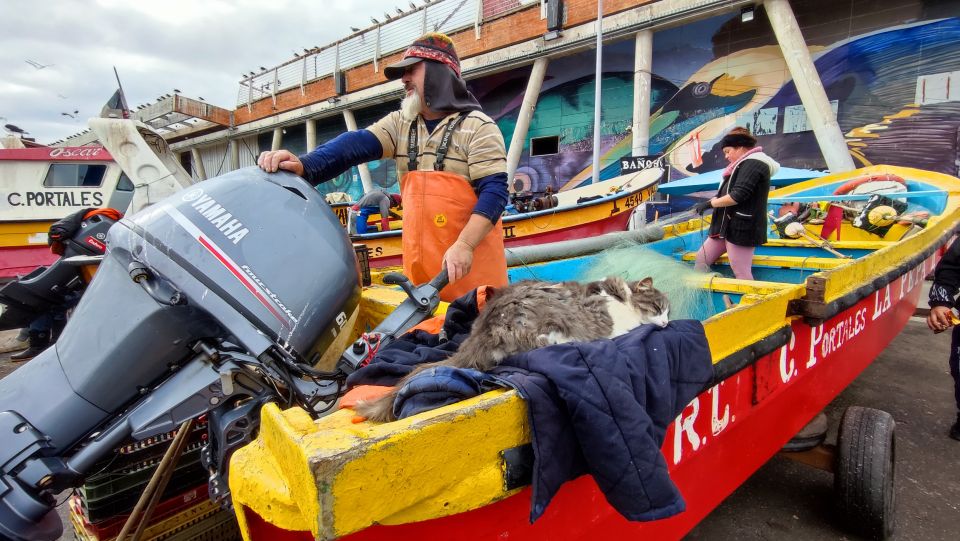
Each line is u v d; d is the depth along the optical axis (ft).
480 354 4.50
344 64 63.16
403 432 3.03
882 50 33.81
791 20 33.22
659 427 4.12
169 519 6.43
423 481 3.17
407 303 6.31
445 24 52.49
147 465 6.33
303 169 6.77
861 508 8.34
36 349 19.65
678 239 17.71
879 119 34.22
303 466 2.78
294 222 5.77
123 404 5.16
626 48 43.78
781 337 7.04
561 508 4.35
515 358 4.22
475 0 49.55
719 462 6.36
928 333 19.67
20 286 15.84
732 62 39.19
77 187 31.58
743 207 13.76
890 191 18.12
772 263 14.28
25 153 29.91
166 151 21.84
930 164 32.55
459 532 3.68
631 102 44.27
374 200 25.58
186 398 4.97
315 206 6.16
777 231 19.15
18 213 30.25
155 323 5.04
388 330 5.96
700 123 40.93
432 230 7.50
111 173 32.27
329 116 66.03
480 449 3.45
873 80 34.27
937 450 11.62
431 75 7.48
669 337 4.79
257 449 3.60
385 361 5.22
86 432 5.10
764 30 37.68
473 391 3.84
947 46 31.58
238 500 3.43
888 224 17.54
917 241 13.12
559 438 3.71
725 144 14.56
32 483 4.76
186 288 5.02
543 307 4.72
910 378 15.62
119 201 32.65
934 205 17.54
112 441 4.97
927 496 9.94
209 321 5.26
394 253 23.85
